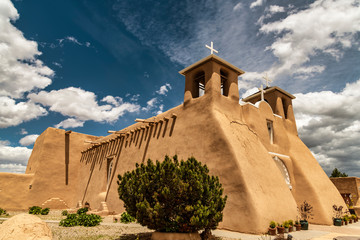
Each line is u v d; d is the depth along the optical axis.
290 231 10.46
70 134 24.78
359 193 22.19
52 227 10.96
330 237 9.42
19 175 20.47
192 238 7.71
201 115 13.41
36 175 21.27
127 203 8.45
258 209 9.79
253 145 12.91
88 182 21.81
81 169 24.11
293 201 12.64
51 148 22.97
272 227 9.72
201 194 7.73
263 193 10.85
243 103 15.20
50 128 23.41
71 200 23.09
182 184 7.62
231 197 10.38
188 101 14.80
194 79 15.55
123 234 9.58
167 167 7.95
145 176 8.05
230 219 10.10
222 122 12.43
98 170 21.27
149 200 8.09
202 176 8.16
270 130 16.41
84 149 25.58
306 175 15.56
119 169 18.50
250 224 9.50
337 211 14.90
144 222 7.86
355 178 22.44
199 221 7.27
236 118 13.99
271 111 16.73
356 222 15.20
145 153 16.50
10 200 19.36
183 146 13.56
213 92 13.45
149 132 17.27
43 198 21.25
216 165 11.40
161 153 14.95
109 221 13.45
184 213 7.73
